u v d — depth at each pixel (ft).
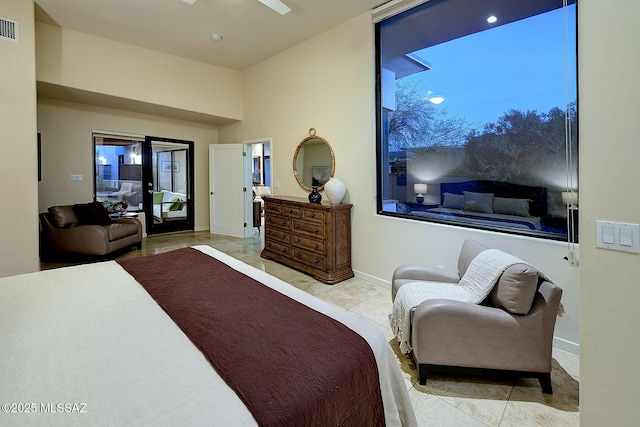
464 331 5.69
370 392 3.33
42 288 4.86
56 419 2.27
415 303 6.30
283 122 15.71
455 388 5.82
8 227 10.08
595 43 3.70
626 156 3.53
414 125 10.37
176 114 18.08
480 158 8.82
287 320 3.92
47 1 10.96
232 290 4.92
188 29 13.16
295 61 14.76
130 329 3.63
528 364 5.61
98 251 13.53
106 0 10.96
